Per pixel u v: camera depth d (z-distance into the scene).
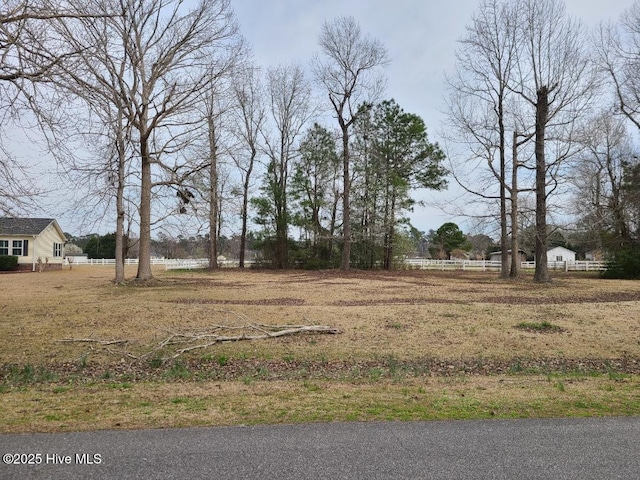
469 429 4.30
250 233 42.88
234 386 6.29
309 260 40.31
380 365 8.55
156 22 20.12
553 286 22.73
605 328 11.43
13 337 10.21
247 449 3.78
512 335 10.78
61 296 17.00
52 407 5.00
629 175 33.25
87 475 3.27
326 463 3.52
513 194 26.48
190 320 12.09
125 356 9.02
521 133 25.86
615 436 4.15
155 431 4.18
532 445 3.92
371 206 39.03
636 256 29.11
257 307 14.13
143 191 22.31
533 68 24.30
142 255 22.75
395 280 26.92
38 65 7.09
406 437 4.08
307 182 40.66
